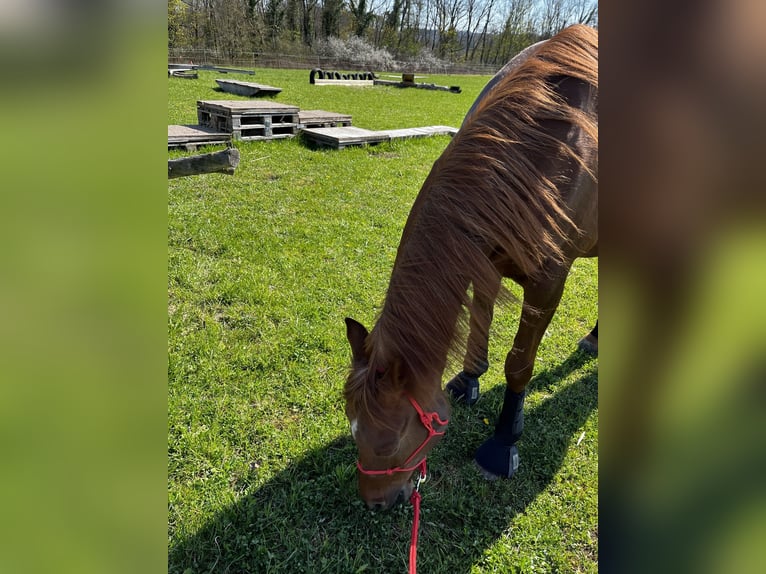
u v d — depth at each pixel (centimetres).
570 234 172
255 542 185
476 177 150
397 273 147
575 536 197
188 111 968
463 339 144
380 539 192
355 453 226
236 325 309
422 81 2658
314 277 368
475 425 250
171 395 251
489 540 193
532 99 162
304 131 795
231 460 220
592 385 281
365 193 565
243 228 442
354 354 157
